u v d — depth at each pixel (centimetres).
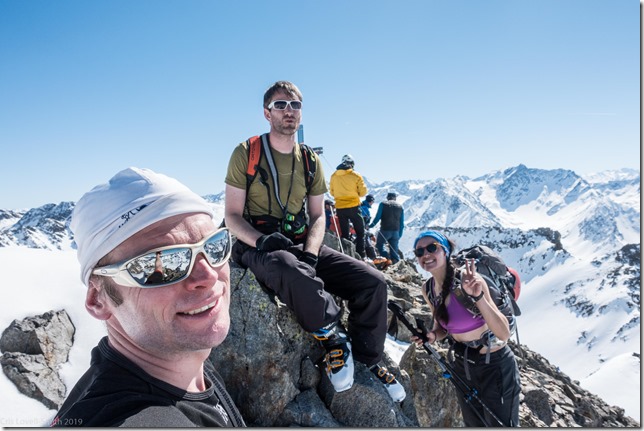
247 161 192
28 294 187
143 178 80
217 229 88
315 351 186
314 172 200
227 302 91
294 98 189
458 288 199
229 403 102
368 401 171
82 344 186
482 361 200
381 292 175
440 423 232
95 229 77
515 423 202
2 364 159
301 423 161
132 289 78
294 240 197
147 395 75
